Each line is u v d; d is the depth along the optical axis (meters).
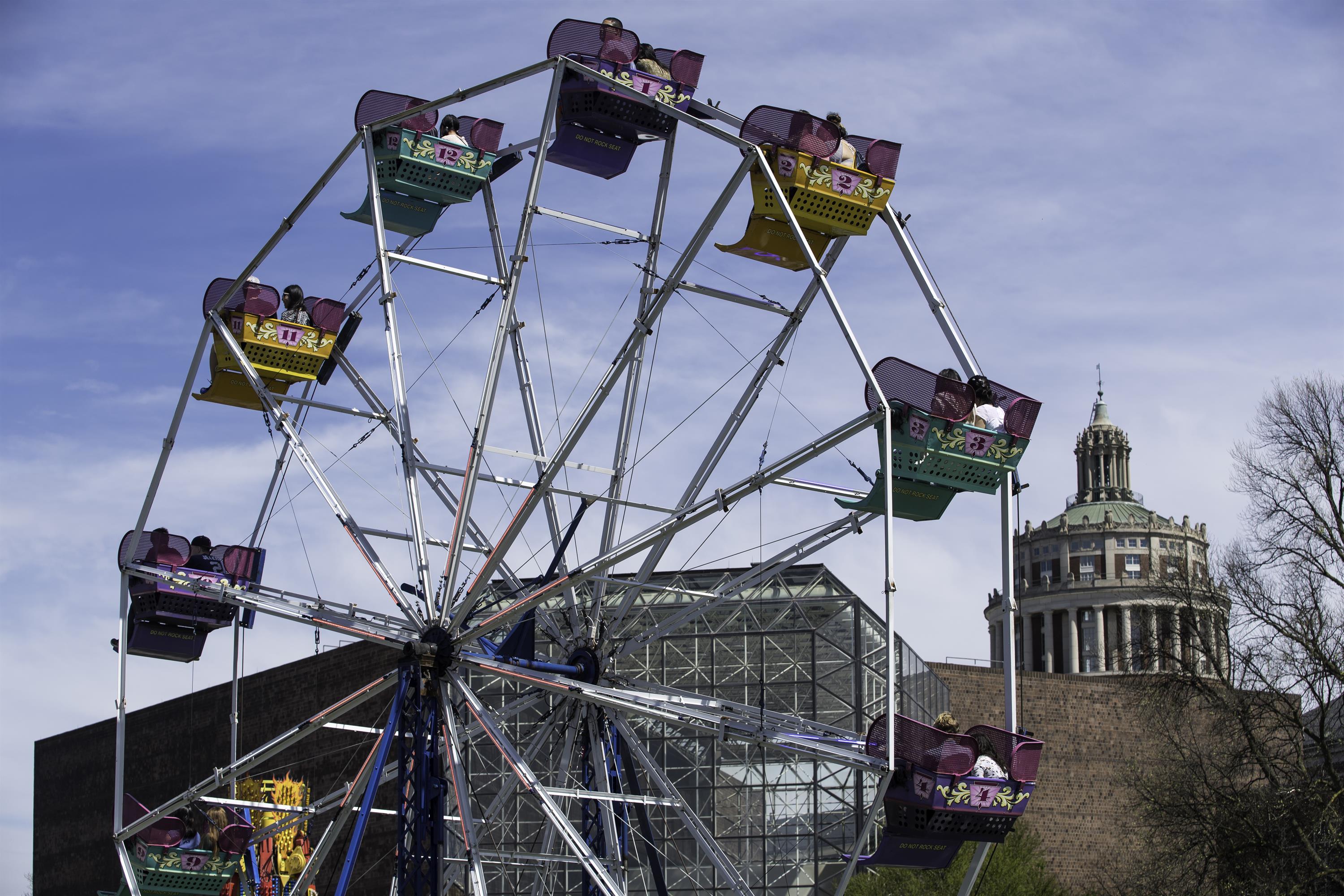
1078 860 89.56
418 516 38.31
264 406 42.66
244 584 43.56
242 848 41.59
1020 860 65.94
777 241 37.78
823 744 34.06
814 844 74.75
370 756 37.25
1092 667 137.50
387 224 44.69
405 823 36.12
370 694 37.88
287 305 43.03
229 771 38.34
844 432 33.16
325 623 38.62
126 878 40.28
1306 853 52.81
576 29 38.69
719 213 36.97
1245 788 55.59
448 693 37.12
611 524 41.88
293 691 94.50
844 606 78.00
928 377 34.06
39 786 118.25
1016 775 32.97
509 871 76.00
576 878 75.50
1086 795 90.56
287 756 93.75
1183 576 60.28
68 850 113.69
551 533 42.88
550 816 35.34
